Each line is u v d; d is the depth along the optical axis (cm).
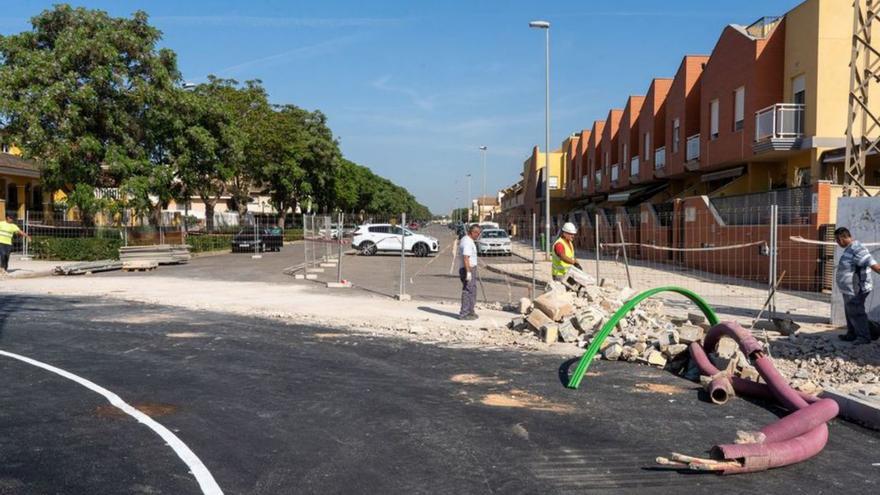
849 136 1555
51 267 2484
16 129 2845
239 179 5050
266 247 4097
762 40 2394
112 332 1126
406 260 3328
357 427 629
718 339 829
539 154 6475
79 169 2973
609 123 4531
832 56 2144
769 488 497
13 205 3847
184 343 1034
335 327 1197
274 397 729
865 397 700
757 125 2344
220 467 525
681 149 3136
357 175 8394
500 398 732
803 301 1586
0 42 2925
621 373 852
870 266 1002
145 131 3244
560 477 512
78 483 491
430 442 588
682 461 525
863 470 535
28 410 673
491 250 3722
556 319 1101
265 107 4688
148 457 545
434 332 1135
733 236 2194
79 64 2956
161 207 3591
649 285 1925
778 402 709
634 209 3366
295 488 486
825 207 1770
